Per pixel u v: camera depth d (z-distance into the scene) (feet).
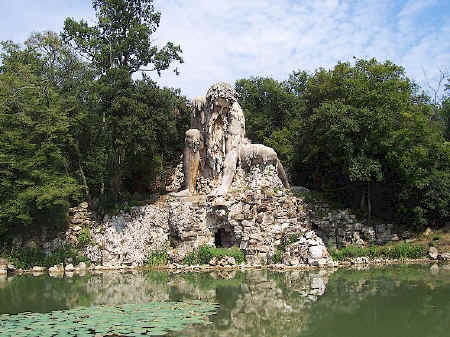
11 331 44.34
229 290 66.80
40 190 100.68
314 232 97.25
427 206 102.68
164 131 109.29
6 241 105.19
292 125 131.95
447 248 96.63
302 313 52.31
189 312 52.54
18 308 57.52
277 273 82.28
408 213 105.40
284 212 99.60
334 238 101.71
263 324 47.75
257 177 103.60
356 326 46.78
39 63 122.42
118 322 47.67
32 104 108.58
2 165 104.88
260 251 93.71
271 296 61.62
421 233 103.60
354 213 106.32
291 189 111.24
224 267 91.35
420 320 48.32
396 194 106.93
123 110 103.40
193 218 99.35
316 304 56.49
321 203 106.11
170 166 129.39
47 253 102.63
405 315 50.42
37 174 102.58
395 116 104.63
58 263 99.60
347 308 54.08
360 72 110.83
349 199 114.42
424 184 100.99
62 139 112.68
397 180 107.45
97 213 110.73
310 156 114.32
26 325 46.80
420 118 104.12
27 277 88.74
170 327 45.73
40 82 113.29
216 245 102.83
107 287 72.43
